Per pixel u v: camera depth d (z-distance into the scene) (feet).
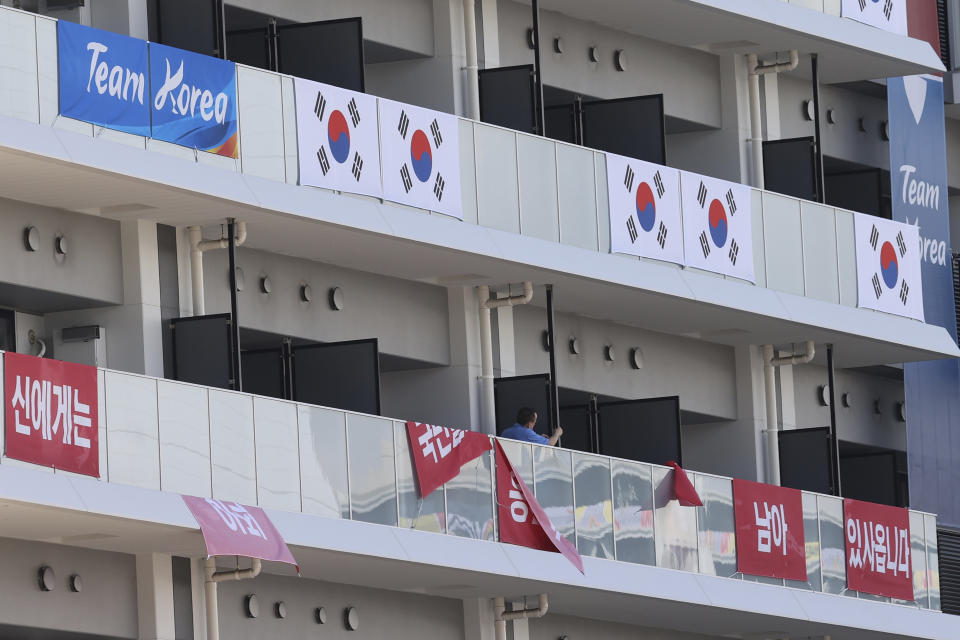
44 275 190.39
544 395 226.58
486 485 212.64
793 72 270.26
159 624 193.98
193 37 200.03
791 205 253.44
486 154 219.82
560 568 217.15
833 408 260.42
